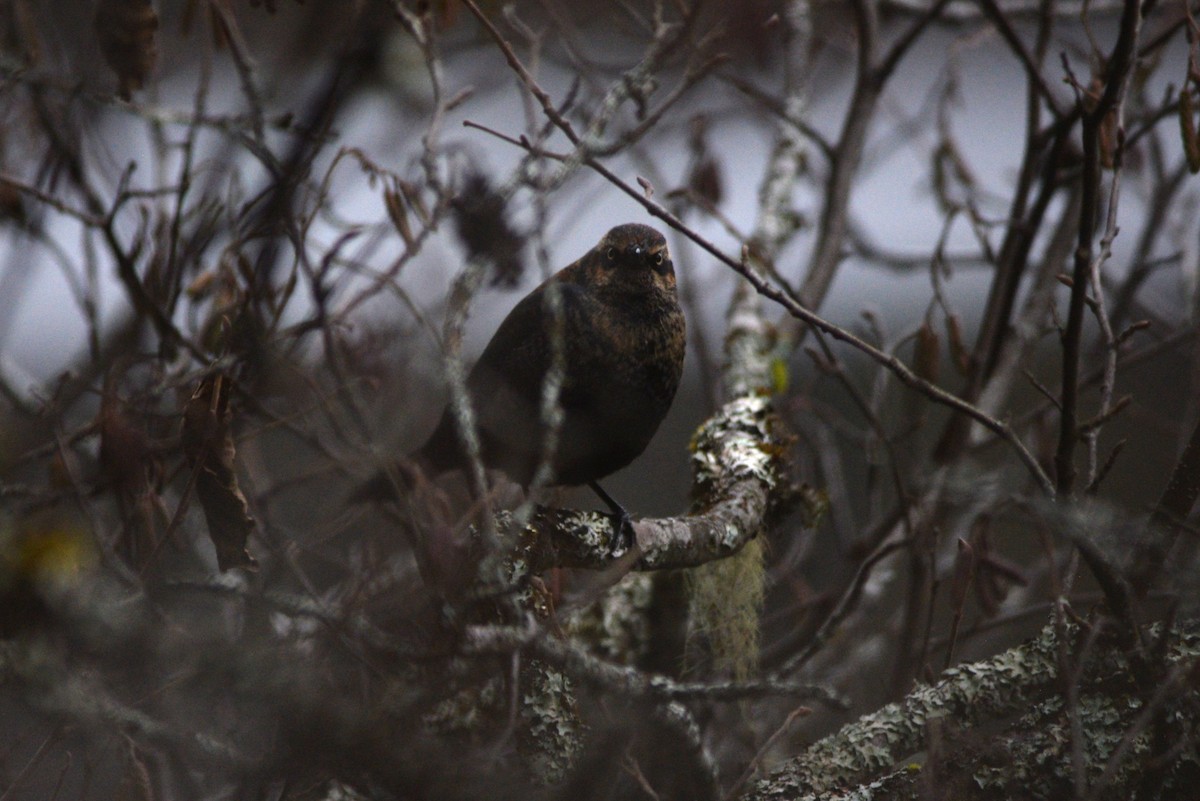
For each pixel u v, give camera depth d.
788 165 10.27
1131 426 12.38
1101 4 10.30
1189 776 5.40
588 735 5.82
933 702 5.92
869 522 9.23
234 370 6.14
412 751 3.75
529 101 7.18
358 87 6.40
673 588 8.16
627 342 7.38
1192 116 5.93
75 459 6.66
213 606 5.92
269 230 6.39
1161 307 11.07
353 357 7.39
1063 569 8.87
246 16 8.41
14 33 7.25
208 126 6.75
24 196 7.75
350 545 7.13
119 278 7.35
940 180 9.38
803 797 5.70
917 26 9.36
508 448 7.22
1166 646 5.36
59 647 3.90
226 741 4.70
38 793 5.88
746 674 7.52
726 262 5.53
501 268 5.95
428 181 6.59
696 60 7.60
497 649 4.48
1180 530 5.59
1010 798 5.56
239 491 5.24
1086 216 5.72
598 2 9.97
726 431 8.17
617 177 5.50
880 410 9.52
